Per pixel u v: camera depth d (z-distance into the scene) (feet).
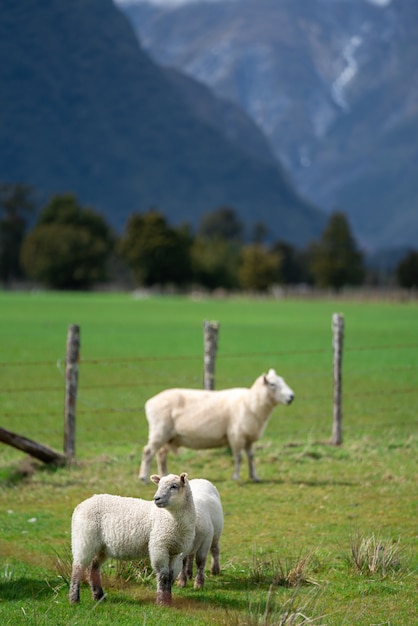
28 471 42.24
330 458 45.96
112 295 375.45
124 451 48.80
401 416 62.03
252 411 40.86
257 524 34.06
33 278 444.96
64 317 181.88
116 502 25.89
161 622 23.16
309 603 24.85
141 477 41.42
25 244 436.35
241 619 22.85
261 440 51.67
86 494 39.06
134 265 415.03
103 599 25.53
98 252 428.56
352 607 24.72
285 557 29.63
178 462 45.29
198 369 89.81
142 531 25.25
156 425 41.55
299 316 204.23
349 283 431.84
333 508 36.29
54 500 38.11
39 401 68.64
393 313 221.66
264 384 40.65
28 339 122.31
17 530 33.40
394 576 27.71
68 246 422.41
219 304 282.15
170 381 80.38
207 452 47.47
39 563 29.40
